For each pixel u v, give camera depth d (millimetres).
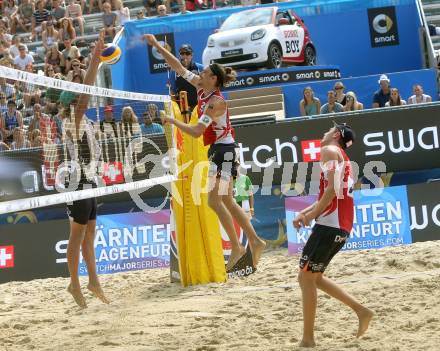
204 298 18844
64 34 42406
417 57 43938
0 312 19688
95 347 14078
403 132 27438
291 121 27641
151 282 22984
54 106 20203
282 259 24734
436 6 46719
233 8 43438
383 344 12781
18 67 40438
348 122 27578
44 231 26625
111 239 26297
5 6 46812
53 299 21203
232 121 30688
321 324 14727
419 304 15523
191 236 21734
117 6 44906
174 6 46969
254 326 14977
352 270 20453
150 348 13633
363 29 44312
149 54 43250
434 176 27781
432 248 21859
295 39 40625
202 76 15750
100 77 40000
